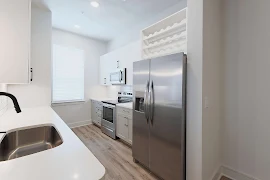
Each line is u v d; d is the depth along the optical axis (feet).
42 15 9.34
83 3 8.63
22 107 8.53
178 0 8.33
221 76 6.64
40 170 2.14
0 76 4.90
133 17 10.34
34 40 9.09
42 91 9.37
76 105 13.98
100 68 15.34
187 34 5.65
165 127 5.98
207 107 5.56
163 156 6.07
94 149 9.24
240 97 6.15
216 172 6.29
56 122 5.01
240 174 6.16
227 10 6.47
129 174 6.70
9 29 5.02
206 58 5.44
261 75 5.59
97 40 15.39
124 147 9.54
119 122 10.39
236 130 6.28
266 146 5.51
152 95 6.52
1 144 3.72
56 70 12.89
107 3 8.60
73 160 2.45
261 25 5.55
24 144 4.48
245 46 5.97
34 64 9.10
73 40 13.67
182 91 5.41
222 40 6.63
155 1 8.43
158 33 7.67
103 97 15.87
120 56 12.07
